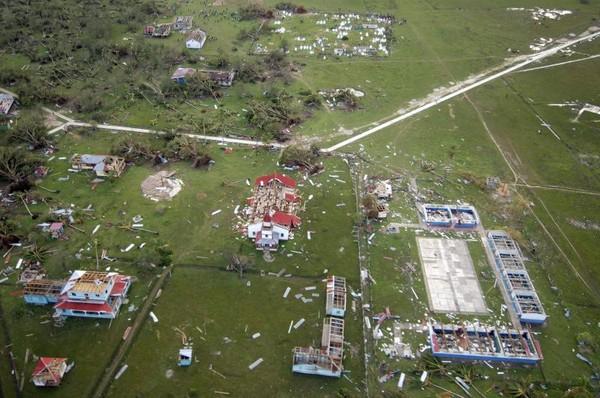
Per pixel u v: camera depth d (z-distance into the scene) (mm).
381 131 94562
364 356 56375
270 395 52375
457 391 53031
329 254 69125
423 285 65188
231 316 60312
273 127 92438
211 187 79875
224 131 92938
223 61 112625
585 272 67500
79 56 114625
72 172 82062
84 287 58719
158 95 102812
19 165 80000
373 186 80750
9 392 51688
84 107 97375
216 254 68500
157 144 88812
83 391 51969
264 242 69375
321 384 53594
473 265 68125
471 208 75875
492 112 101125
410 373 54750
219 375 54000
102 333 57719
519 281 64438
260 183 77938
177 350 56188
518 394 52188
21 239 69000
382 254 69438
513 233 72375
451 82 111375
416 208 77375
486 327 59250
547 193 80938
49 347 56156
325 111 100188
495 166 86562
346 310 61531
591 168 86562
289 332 58688
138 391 52156
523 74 114562
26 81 105312
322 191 79875
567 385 53781
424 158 87938
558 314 61812
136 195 77750
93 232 70750
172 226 72375
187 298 62188
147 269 65438
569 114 100875
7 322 58719
